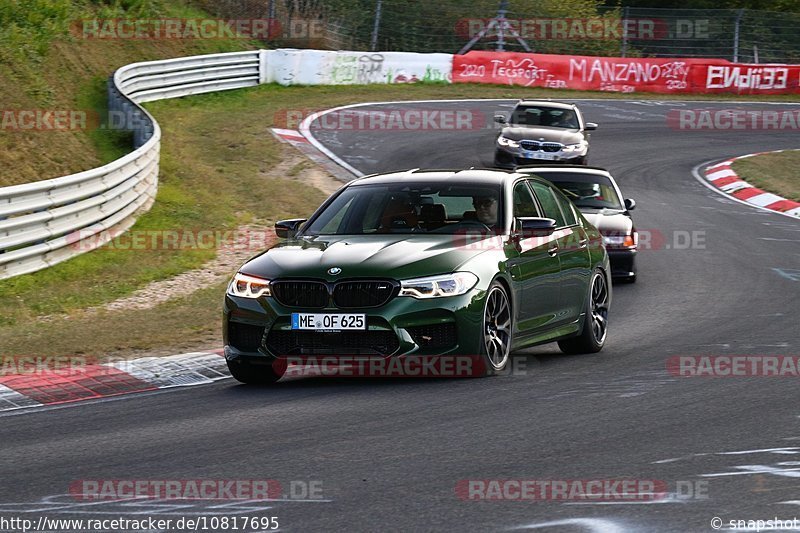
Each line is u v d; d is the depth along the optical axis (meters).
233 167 80.69
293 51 120.31
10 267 45.47
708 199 81.50
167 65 104.44
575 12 152.00
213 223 61.75
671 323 40.62
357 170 83.44
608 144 103.19
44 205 47.25
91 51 99.38
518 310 30.30
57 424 24.69
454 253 28.64
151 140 64.88
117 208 56.31
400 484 18.58
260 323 27.94
